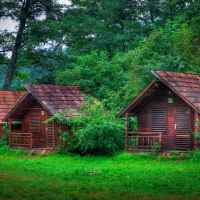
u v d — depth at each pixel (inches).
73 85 1416.1
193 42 1649.9
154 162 1037.2
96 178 803.4
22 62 2038.6
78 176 828.0
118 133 1207.6
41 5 2063.2
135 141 1179.3
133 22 2199.8
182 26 1654.8
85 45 2169.0
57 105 1268.5
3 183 740.7
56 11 2078.0
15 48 2068.2
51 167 978.1
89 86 1469.0
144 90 1093.8
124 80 1552.7
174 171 880.3
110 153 1204.5
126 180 777.6
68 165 1021.2
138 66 1398.9
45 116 1325.0
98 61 1625.2
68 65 2016.5
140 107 1165.1
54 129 1250.0
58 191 671.8
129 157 1106.7
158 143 1104.8
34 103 1344.7
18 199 613.3
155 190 686.5
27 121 1378.0
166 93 1127.6
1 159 1170.6
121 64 1651.1
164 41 1489.9
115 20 2343.8
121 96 1467.8
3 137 1440.7
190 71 1459.2
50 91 1311.5
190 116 1085.8
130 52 1622.8
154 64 1400.1
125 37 2139.5
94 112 1236.5
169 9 2219.5
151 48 1473.9
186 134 1094.4
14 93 1691.7
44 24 1977.1
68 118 1223.5
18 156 1259.2
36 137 1341.0
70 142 1221.1
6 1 1980.8
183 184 735.7
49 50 2092.8
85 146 1171.3
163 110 1131.9
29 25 1973.4
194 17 1875.0
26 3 2031.3
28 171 903.1
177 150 1101.1
